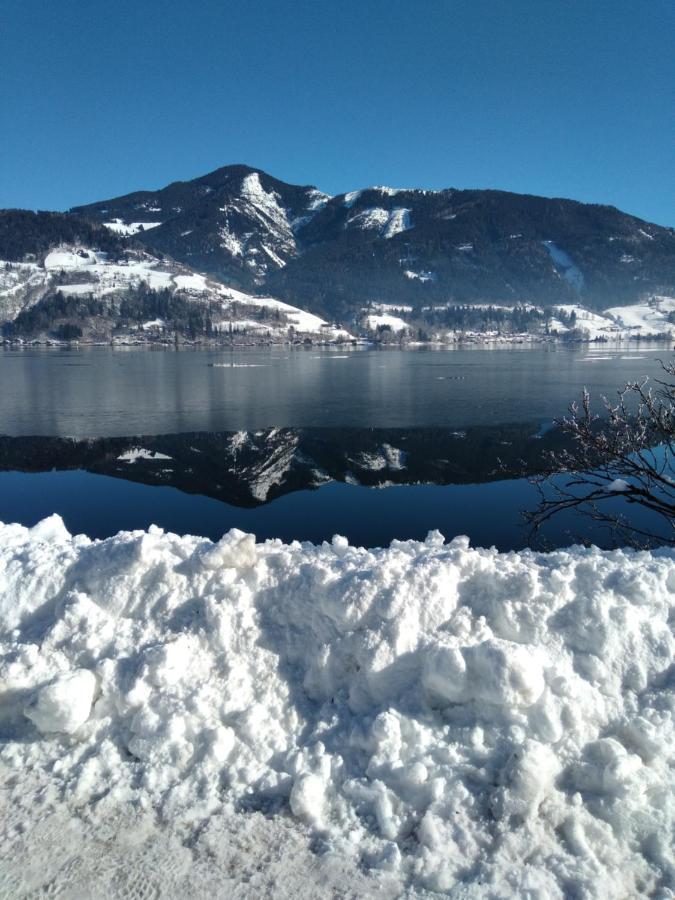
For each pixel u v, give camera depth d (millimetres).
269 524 17188
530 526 15547
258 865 2502
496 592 3498
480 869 2414
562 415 36094
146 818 2732
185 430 33219
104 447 28969
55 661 3508
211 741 3014
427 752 2887
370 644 3268
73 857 2555
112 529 16969
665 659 3137
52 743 3168
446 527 16453
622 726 2910
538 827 2541
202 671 3369
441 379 59875
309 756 2953
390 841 2570
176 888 2418
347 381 59031
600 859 2451
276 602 3689
